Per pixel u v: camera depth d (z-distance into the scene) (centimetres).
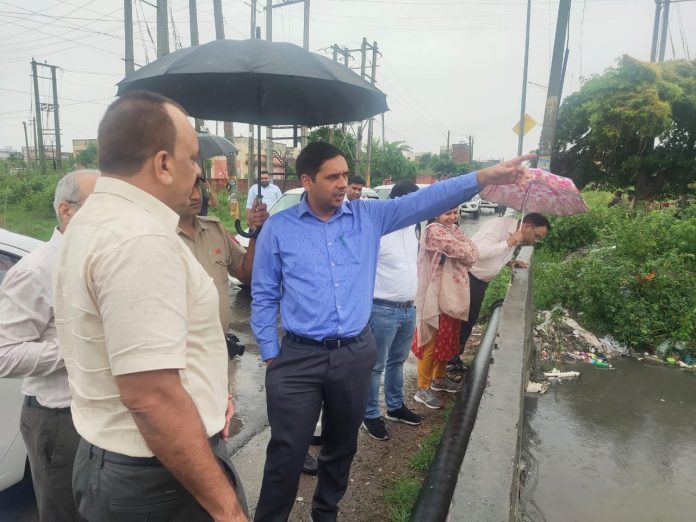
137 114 117
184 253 123
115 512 124
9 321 182
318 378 234
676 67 1499
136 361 105
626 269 604
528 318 421
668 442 369
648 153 1455
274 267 246
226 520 115
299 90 301
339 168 233
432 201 244
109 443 121
